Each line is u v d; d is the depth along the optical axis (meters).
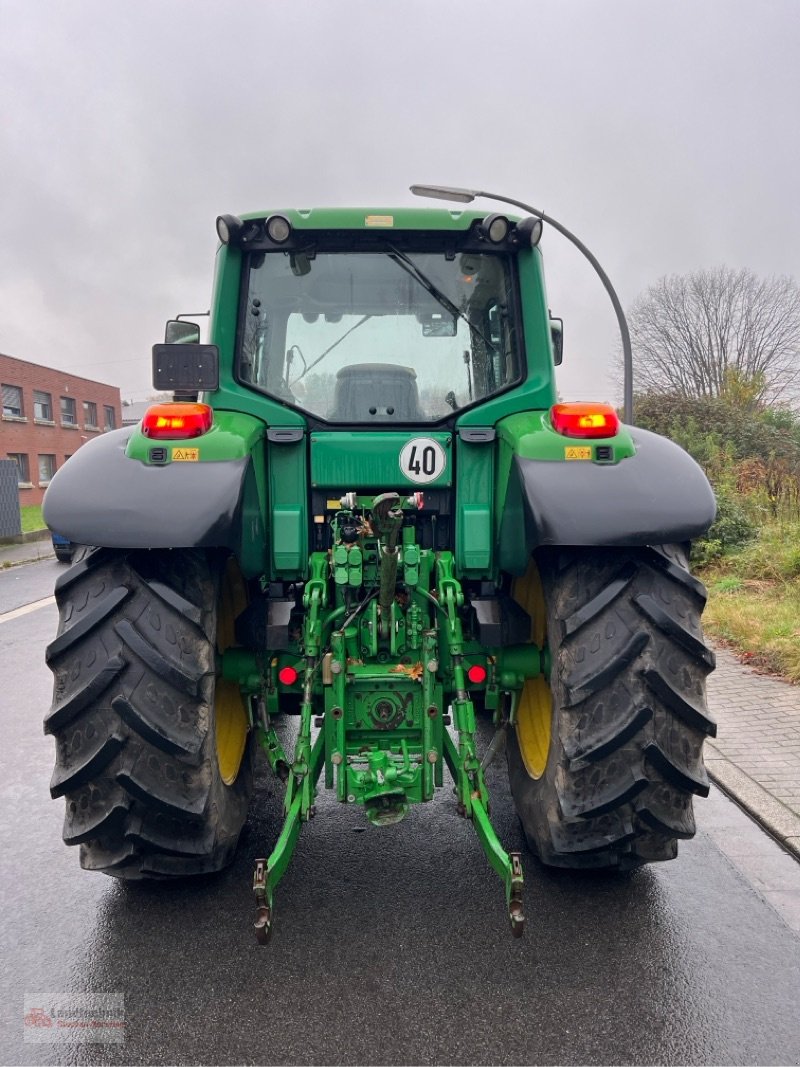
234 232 2.97
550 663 2.67
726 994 2.38
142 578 2.43
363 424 3.01
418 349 3.10
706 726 2.44
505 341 3.13
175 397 2.98
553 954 2.56
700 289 32.97
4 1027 2.27
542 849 2.78
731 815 3.59
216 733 2.81
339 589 2.76
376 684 2.64
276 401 3.00
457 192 11.88
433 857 3.21
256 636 2.79
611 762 2.45
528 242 3.03
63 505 2.39
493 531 2.96
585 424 2.55
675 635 2.41
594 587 2.50
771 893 2.95
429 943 2.62
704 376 33.47
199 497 2.37
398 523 2.47
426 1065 2.10
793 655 5.76
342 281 3.10
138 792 2.38
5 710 5.51
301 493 2.96
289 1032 2.22
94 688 2.35
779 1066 2.10
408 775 2.55
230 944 2.63
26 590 11.44
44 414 35.56
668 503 2.41
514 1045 2.17
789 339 32.72
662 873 3.07
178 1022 2.27
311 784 2.53
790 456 15.62
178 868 2.65
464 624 3.03
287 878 3.05
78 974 2.49
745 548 9.42
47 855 3.33
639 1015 2.29
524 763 3.09
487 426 2.96
